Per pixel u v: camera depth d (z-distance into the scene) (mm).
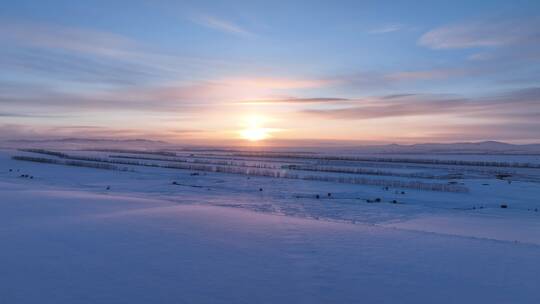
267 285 8281
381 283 8539
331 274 9078
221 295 7688
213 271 9133
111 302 7191
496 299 7754
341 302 7477
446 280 8805
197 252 10789
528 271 9531
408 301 7586
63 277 8500
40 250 10641
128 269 9148
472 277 9031
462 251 11422
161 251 10820
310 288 8156
